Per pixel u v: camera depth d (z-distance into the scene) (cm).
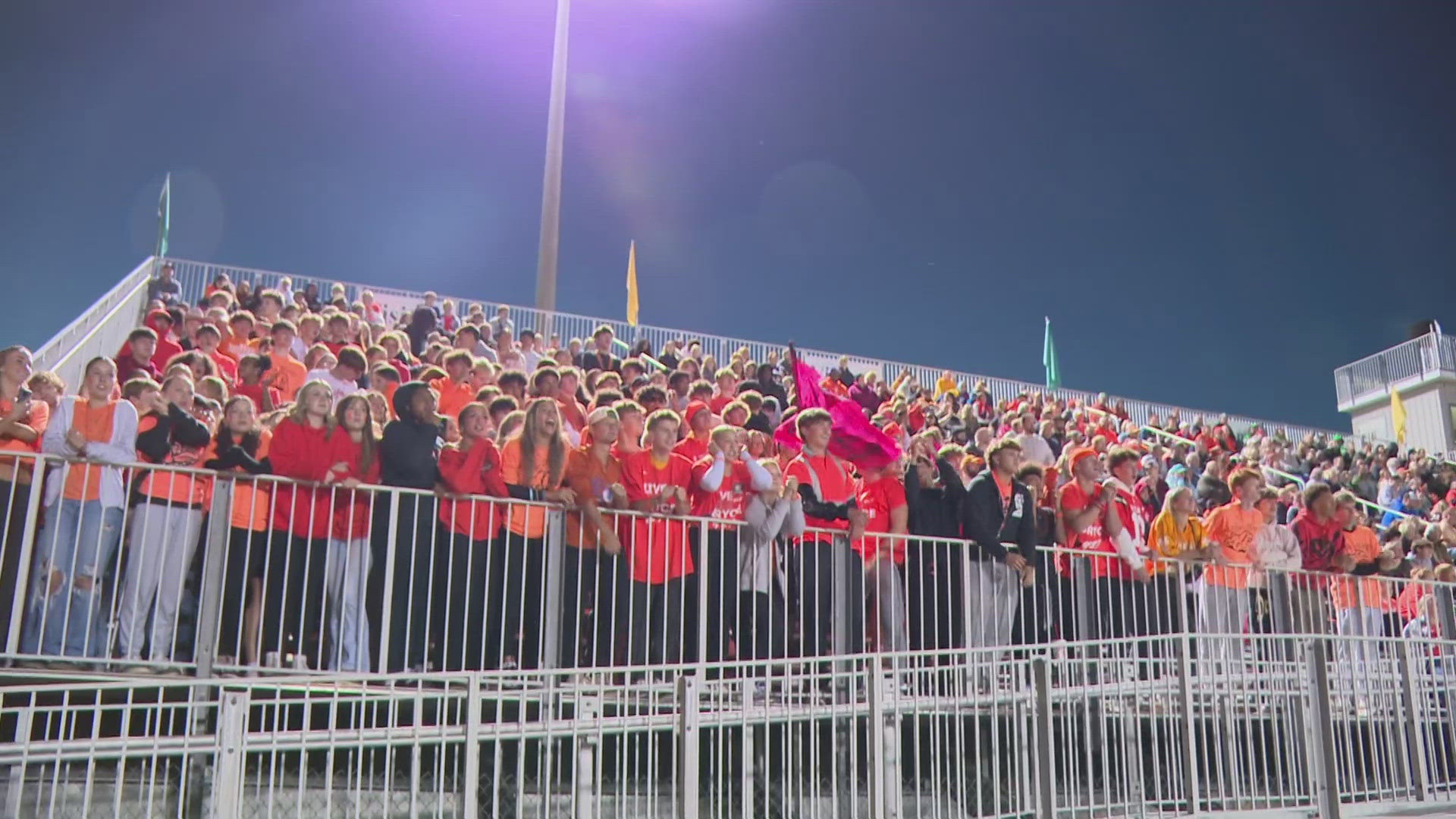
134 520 711
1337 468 2095
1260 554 1019
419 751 633
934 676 731
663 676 782
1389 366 3562
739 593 802
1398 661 882
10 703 675
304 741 598
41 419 748
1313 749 795
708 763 730
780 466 1064
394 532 730
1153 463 1438
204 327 1163
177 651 713
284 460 732
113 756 568
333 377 1027
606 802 731
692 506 845
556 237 1852
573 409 1100
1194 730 801
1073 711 751
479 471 774
